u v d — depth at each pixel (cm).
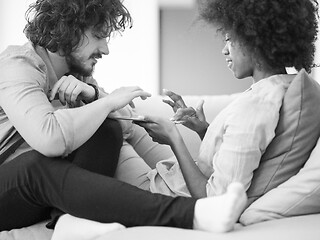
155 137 148
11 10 353
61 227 131
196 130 166
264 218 125
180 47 357
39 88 146
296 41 139
